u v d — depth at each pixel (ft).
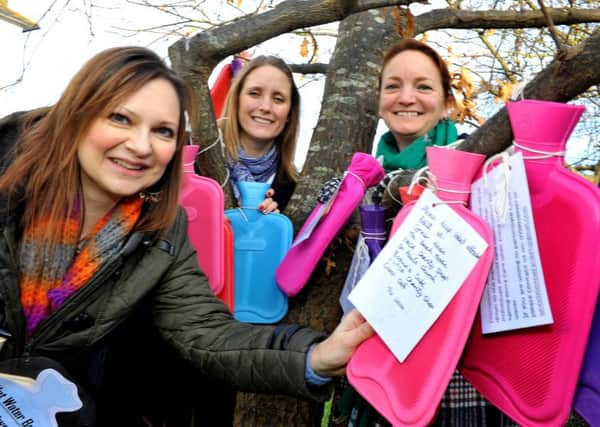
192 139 6.32
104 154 4.07
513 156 3.31
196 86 5.93
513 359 3.34
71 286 4.17
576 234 3.05
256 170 7.79
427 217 3.44
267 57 7.88
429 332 3.22
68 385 3.76
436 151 3.50
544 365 3.17
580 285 3.01
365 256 5.04
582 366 3.27
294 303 6.13
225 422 6.93
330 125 6.75
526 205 3.19
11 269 4.02
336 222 5.31
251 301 6.12
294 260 5.61
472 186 3.55
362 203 5.63
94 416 4.20
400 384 3.27
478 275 3.13
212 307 4.56
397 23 5.48
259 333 4.18
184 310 4.53
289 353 3.92
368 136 6.82
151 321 5.34
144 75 4.04
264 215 6.33
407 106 6.45
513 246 3.22
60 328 4.15
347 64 6.97
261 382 4.03
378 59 7.01
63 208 4.19
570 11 5.41
